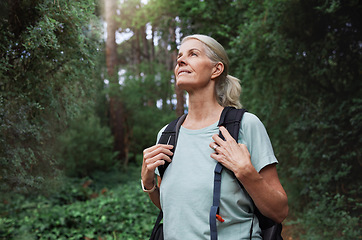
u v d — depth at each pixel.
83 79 2.54
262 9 5.88
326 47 5.06
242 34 5.93
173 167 1.37
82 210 6.32
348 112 4.91
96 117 13.10
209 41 1.48
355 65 5.09
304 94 5.71
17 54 1.96
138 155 14.23
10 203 6.73
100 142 12.11
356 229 4.45
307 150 5.37
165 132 1.51
